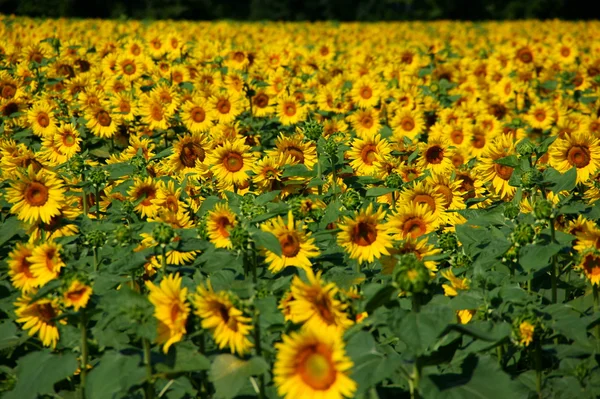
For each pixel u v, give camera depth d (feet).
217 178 11.89
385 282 9.52
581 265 9.23
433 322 7.54
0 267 10.24
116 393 8.25
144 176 11.43
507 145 12.40
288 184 11.19
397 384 8.54
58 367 8.15
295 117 16.44
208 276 9.16
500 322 8.62
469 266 9.46
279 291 8.46
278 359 7.82
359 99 17.83
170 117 15.83
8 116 16.22
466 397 7.71
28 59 19.34
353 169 12.53
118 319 8.54
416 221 9.96
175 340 7.89
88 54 19.85
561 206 9.53
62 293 8.20
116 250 9.26
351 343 7.77
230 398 7.67
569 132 16.28
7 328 9.46
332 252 9.78
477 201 11.96
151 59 19.79
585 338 8.45
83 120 15.26
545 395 8.68
